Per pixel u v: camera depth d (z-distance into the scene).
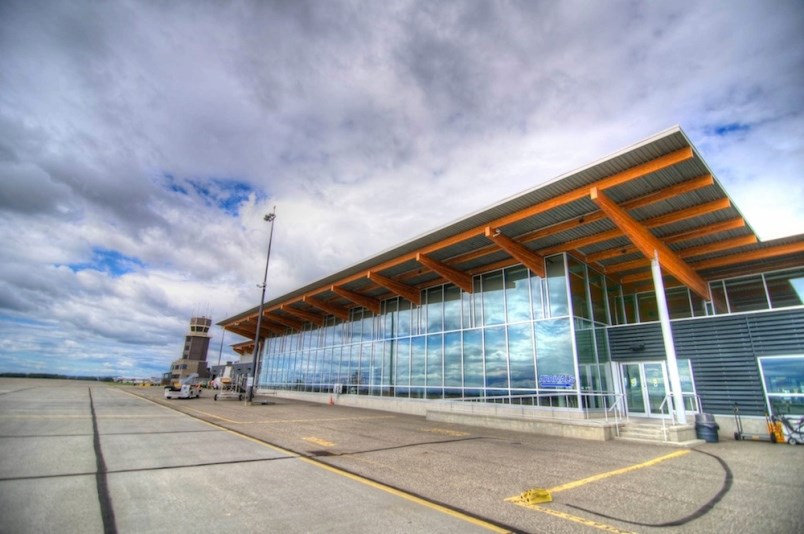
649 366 17.02
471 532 4.53
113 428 12.63
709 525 4.84
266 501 5.51
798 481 7.03
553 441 11.91
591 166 11.92
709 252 15.67
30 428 11.98
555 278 17.16
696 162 11.15
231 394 32.28
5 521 4.56
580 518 5.05
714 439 12.23
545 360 16.75
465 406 19.14
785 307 14.23
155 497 5.60
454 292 21.89
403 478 6.98
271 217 29.48
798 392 13.33
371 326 27.72
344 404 27.69
